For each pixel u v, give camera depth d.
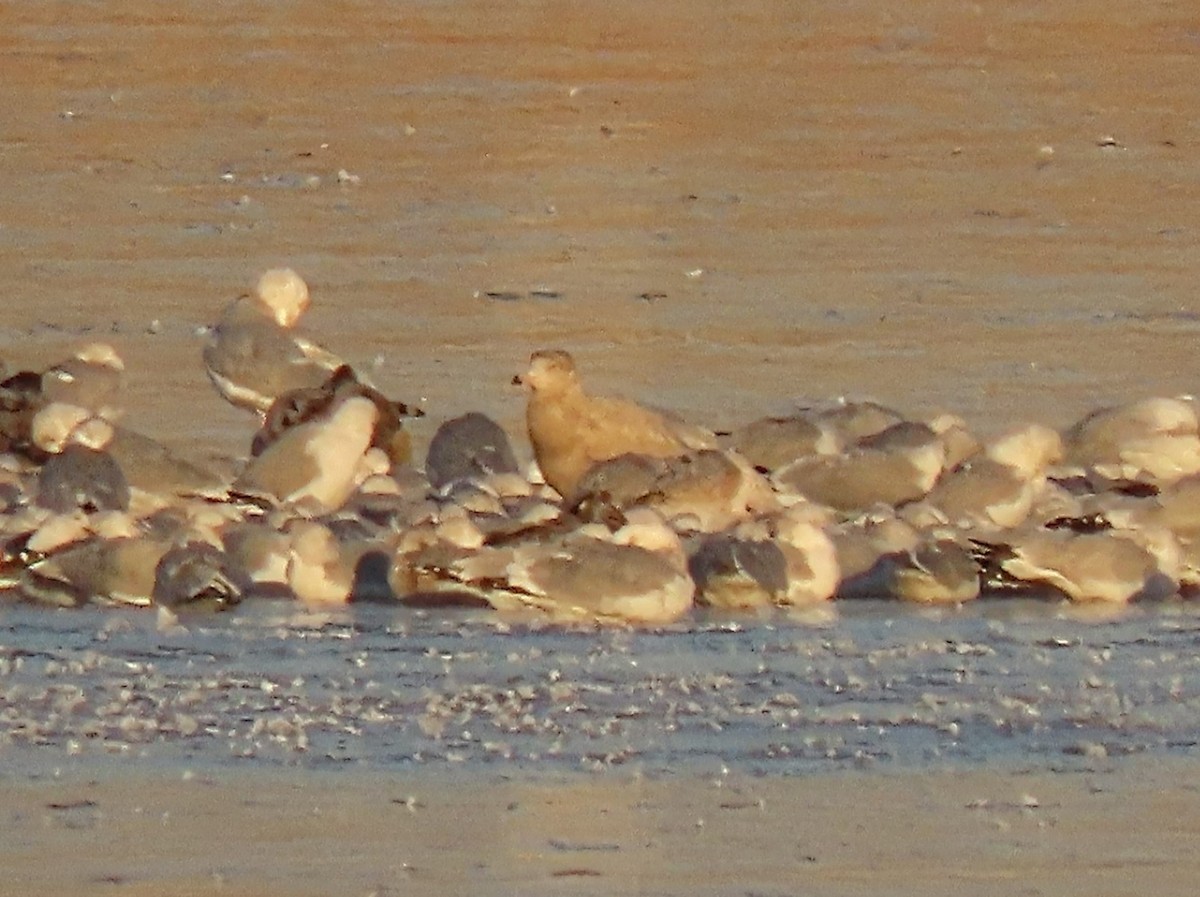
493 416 29.86
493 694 17.27
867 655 18.52
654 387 31.78
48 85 48.00
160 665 18.16
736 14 52.94
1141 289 37.53
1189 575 20.95
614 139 45.72
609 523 21.16
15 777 15.50
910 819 14.80
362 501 22.56
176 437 28.44
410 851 14.11
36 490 22.67
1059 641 18.98
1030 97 48.50
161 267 37.97
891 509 22.14
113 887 13.59
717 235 40.19
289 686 17.56
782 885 13.65
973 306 36.41
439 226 40.47
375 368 32.38
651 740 16.27
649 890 13.59
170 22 51.50
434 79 48.81
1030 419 30.23
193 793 15.19
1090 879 13.84
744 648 18.64
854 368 32.81
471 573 19.92
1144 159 45.16
